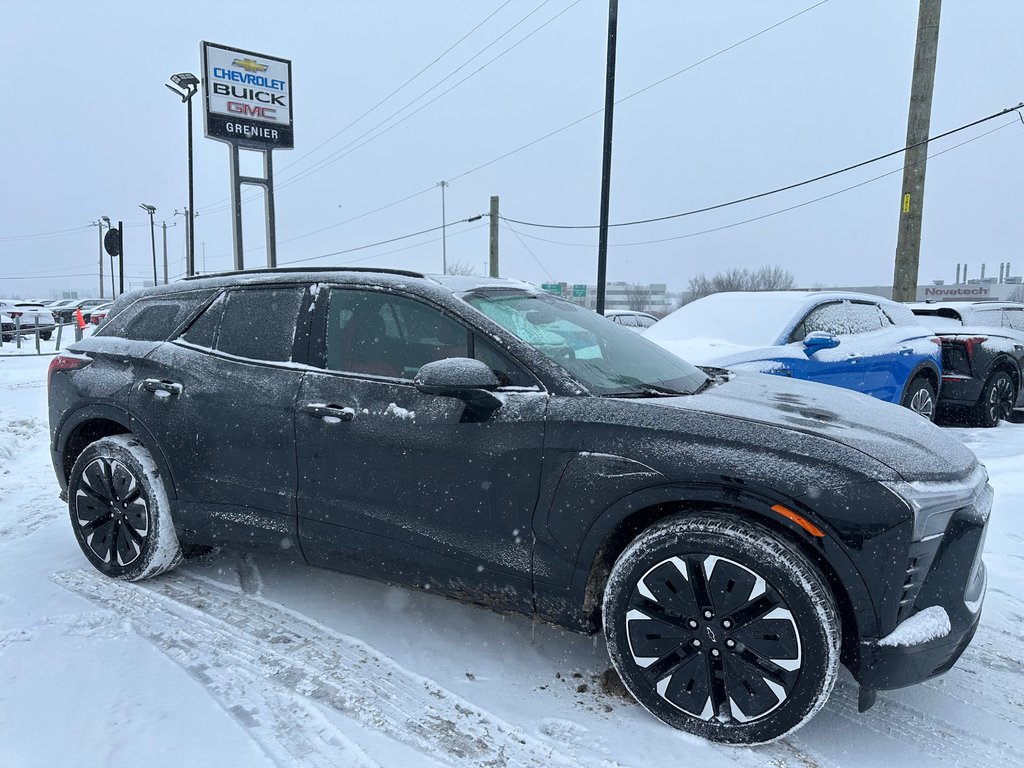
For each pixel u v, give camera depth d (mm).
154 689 2652
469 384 2586
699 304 7336
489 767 2266
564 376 2719
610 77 11055
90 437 3924
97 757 2254
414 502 2844
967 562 2363
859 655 2264
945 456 2502
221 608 3361
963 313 9086
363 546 2982
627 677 2514
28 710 2504
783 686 2258
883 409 3016
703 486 2330
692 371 3412
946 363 8031
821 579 2240
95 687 2656
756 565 2256
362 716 2516
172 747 2314
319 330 3207
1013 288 67875
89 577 3707
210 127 16609
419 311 3020
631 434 2480
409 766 2262
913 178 11398
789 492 2223
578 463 2531
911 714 2582
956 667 2916
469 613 3342
